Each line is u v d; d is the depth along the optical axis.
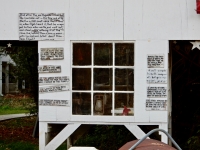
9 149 11.60
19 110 22.48
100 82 7.42
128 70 7.40
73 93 7.43
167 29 7.34
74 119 7.41
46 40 7.41
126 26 7.37
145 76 7.35
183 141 10.85
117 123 7.39
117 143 11.19
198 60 10.52
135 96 7.36
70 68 7.41
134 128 7.38
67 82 7.40
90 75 7.43
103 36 7.38
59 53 7.40
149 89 7.34
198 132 10.30
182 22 7.34
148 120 7.35
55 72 7.41
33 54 13.97
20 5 7.39
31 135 14.23
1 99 24.67
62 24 7.40
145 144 5.26
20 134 14.44
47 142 7.54
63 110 7.42
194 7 7.31
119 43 7.41
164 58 7.33
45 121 7.41
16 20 7.40
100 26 7.39
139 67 7.36
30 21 7.40
